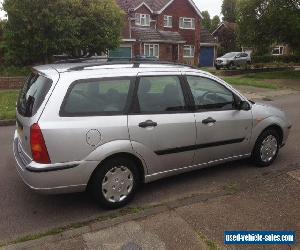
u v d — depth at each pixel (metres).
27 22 17.73
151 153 4.84
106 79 4.60
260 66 28.73
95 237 4.00
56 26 17.94
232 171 5.97
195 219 4.35
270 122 6.00
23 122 4.57
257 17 25.53
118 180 4.68
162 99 4.96
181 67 5.25
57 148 4.24
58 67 4.77
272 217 4.40
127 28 34.09
